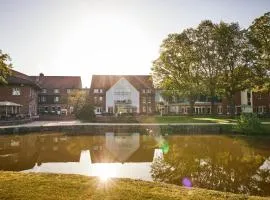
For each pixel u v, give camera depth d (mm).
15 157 21109
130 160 20062
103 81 78062
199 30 48812
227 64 46906
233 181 14695
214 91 49656
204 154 22234
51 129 39406
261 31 42562
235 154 22281
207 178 15172
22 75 66000
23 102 57438
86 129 40219
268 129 35438
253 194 12695
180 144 27656
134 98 73438
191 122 45844
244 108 67812
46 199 8289
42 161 19609
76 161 19703
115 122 50156
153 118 51125
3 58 33125
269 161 19547
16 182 9945
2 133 35688
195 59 47875
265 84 44219
